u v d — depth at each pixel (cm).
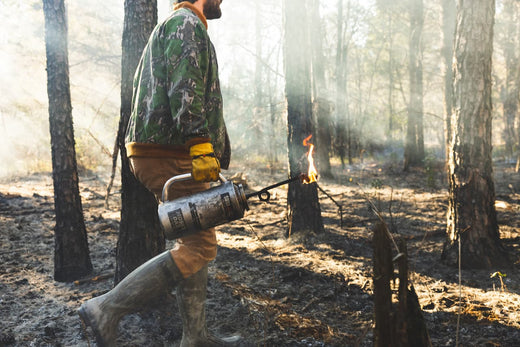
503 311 286
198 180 191
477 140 390
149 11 289
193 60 194
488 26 384
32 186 895
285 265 395
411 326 172
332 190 910
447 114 1016
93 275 358
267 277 362
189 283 218
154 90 202
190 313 220
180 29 197
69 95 354
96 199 762
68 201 347
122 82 288
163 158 205
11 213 602
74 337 249
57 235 348
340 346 240
